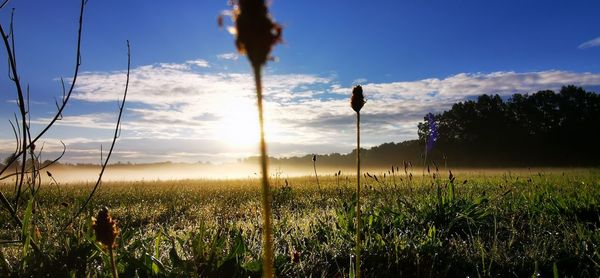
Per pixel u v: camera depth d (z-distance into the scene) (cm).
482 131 8769
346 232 499
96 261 378
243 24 93
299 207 927
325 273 376
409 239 455
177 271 320
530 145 8500
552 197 723
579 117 8431
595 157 7869
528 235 510
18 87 329
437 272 377
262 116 105
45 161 383
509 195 818
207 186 1841
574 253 420
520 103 8850
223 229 463
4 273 312
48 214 550
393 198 730
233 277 332
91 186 1791
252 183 1992
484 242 473
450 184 653
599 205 639
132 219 810
